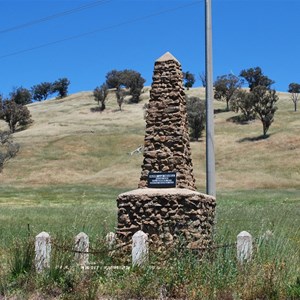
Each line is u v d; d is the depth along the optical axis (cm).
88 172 9125
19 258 1277
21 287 1191
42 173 8981
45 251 1269
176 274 1152
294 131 10094
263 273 1136
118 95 14338
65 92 17988
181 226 1486
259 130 10619
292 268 1220
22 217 3334
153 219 1517
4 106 12962
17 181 8619
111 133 11294
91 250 1359
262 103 10269
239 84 14275
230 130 10906
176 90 1675
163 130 1658
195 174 8012
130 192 1577
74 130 11800
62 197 6150
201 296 1081
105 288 1163
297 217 2100
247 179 7881
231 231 1516
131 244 1396
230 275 1134
